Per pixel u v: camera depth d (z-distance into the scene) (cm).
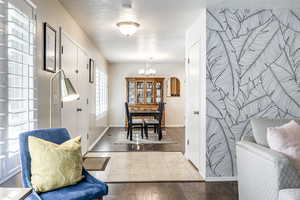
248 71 330
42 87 245
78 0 301
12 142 183
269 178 194
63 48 321
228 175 330
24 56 201
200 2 306
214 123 328
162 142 596
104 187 189
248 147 232
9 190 124
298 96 334
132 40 526
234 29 328
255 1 303
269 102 332
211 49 326
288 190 176
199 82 360
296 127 214
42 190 171
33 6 218
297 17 332
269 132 215
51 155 178
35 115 224
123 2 306
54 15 285
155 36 490
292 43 333
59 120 302
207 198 270
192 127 405
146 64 843
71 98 204
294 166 194
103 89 745
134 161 420
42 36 244
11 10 179
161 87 884
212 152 329
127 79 877
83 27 423
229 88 329
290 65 333
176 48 615
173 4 313
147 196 274
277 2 306
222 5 316
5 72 171
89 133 507
